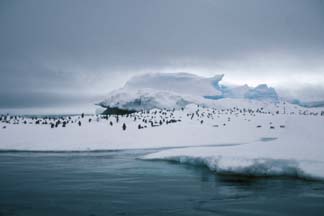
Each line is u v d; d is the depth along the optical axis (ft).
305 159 62.64
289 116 220.23
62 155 116.16
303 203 44.29
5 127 174.09
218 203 44.88
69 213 40.98
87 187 56.44
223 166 67.36
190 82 497.46
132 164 86.28
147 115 226.99
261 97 508.53
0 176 68.95
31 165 87.56
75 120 204.13
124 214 40.40
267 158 65.16
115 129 175.73
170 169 75.51
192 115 219.61
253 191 51.19
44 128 174.50
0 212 41.52
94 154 118.83
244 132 181.88
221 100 430.61
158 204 44.60
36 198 48.42
